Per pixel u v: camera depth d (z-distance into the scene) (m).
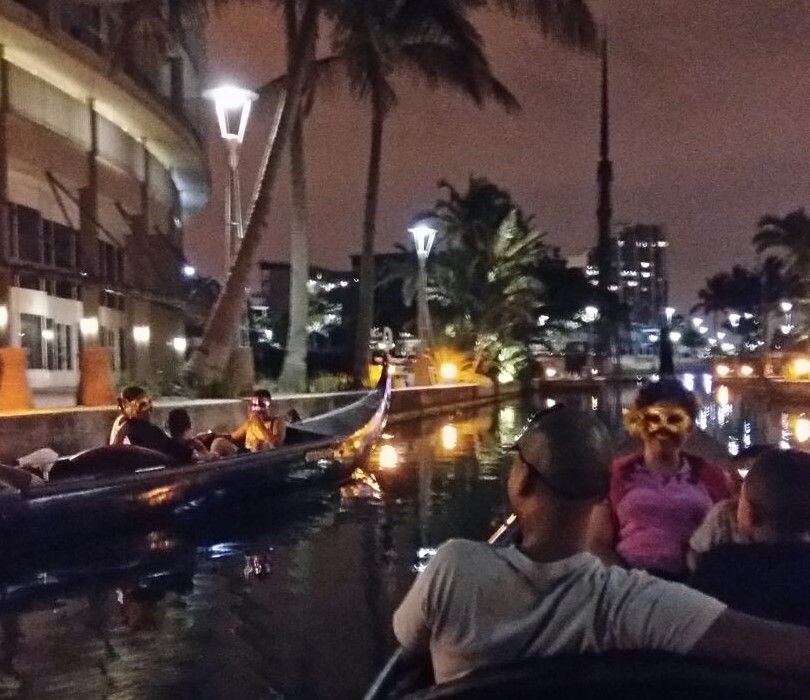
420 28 29.53
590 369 87.44
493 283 50.78
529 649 2.37
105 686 6.03
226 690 5.94
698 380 72.94
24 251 25.91
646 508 4.29
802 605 2.77
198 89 41.81
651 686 2.16
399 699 2.35
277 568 9.34
